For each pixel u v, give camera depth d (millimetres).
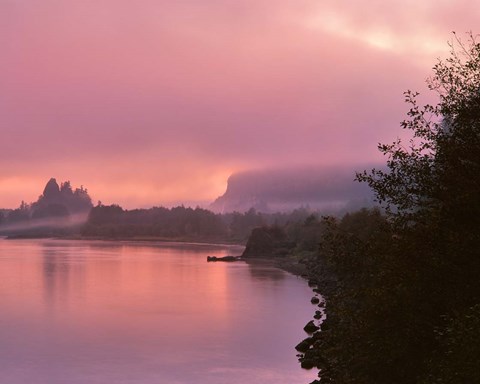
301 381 53688
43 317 89812
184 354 65000
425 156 25797
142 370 58469
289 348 67500
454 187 24219
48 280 147500
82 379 55469
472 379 18516
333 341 31625
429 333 23609
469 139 24391
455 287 23562
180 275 163625
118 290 125938
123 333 77188
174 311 95688
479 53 24562
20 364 60938
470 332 18922
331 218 28828
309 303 104000
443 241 24078
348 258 28000
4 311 95688
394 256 25297
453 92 24922
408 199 26250
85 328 80750
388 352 24422
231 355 64375
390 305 24234
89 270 180625
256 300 108562
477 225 23516
